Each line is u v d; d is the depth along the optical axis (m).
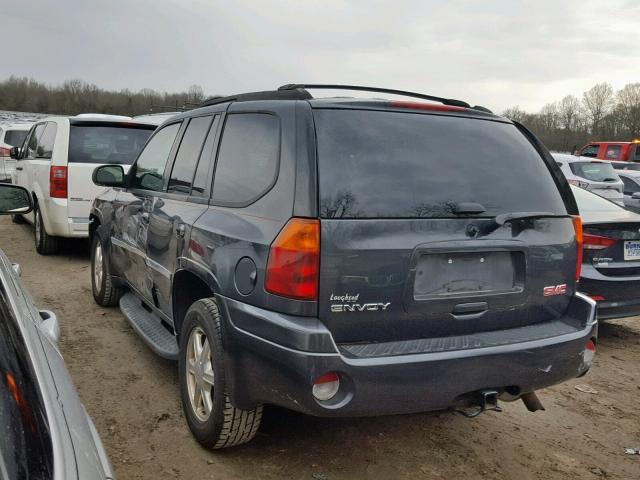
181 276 3.65
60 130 7.76
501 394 2.99
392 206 2.78
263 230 2.81
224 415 3.05
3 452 1.29
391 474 3.20
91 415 3.69
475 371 2.80
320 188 2.68
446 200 2.91
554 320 3.27
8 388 1.44
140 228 4.50
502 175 3.14
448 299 2.86
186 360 3.45
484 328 3.01
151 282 4.29
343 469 3.22
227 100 3.75
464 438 3.66
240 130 3.37
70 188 7.64
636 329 6.30
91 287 6.73
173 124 4.50
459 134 3.14
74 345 4.88
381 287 2.71
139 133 8.14
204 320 3.15
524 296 3.09
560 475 3.32
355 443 3.50
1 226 11.27
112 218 5.32
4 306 1.80
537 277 3.13
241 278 2.87
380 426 3.74
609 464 3.48
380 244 2.70
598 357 5.39
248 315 2.79
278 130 2.98
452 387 2.77
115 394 4.01
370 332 2.73
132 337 5.12
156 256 4.11
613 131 70.75
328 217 2.65
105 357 4.66
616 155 23.86
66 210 7.66
